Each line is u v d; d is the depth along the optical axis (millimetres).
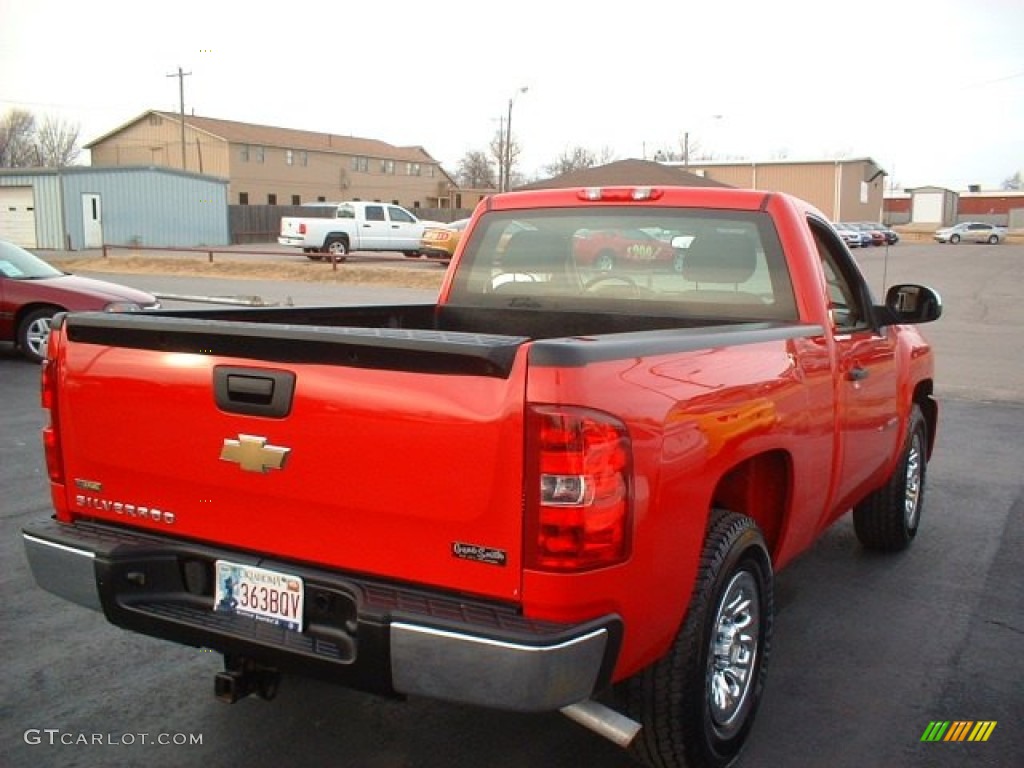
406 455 2699
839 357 4199
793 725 3756
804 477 3820
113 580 3131
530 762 3459
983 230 64562
